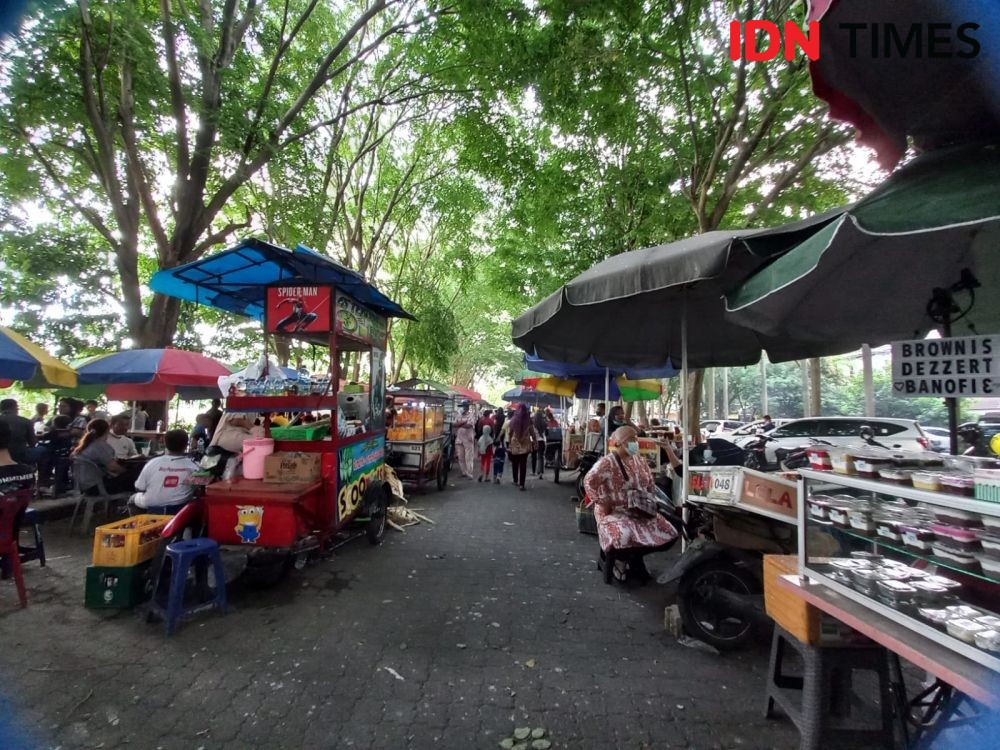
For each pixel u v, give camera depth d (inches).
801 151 366.9
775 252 131.6
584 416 778.8
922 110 97.3
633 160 436.1
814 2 89.1
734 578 154.6
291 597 182.5
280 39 374.9
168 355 332.5
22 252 475.8
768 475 146.3
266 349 229.1
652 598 188.2
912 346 107.0
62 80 302.2
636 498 194.9
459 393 954.7
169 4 323.3
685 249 141.6
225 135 328.8
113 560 168.7
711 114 362.6
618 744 107.9
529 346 239.9
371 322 271.4
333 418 212.2
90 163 374.6
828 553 102.0
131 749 103.5
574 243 535.2
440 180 708.7
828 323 143.2
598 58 315.3
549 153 505.4
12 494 168.6
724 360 264.2
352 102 550.9
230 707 118.0
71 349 539.8
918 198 78.4
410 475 397.4
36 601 173.8
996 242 110.7
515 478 454.0
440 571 213.9
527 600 184.4
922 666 71.6
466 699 122.9
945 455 93.4
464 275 805.2
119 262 382.3
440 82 440.1
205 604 166.1
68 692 122.3
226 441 220.5
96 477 267.7
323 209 457.7
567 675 134.4
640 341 255.9
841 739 98.9
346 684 128.1
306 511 196.1
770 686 115.6
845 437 466.9
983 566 73.4
